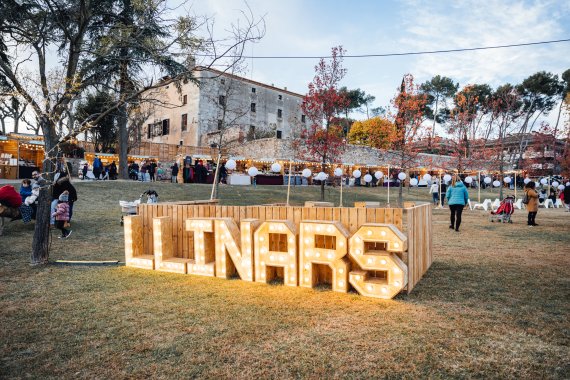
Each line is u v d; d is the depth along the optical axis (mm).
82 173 24906
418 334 3377
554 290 4766
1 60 5719
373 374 2686
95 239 8641
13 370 2787
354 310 4031
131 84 7512
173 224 6355
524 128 46094
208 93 38938
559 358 2924
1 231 8547
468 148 32750
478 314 3896
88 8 6547
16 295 4578
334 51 20594
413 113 23500
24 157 26500
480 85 47312
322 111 20938
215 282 5207
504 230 10844
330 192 25062
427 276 5543
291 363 2855
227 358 2947
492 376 2654
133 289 4855
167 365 2848
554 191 23859
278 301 4344
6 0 6223
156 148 34938
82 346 3178
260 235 5152
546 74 46219
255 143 34719
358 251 4594
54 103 6164
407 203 8133
